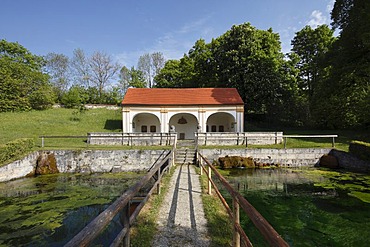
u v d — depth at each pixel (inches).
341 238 224.5
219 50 1216.8
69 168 562.9
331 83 774.5
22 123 978.1
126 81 2041.1
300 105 1250.0
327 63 799.1
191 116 991.6
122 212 115.8
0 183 449.7
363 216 275.6
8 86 1153.4
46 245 218.7
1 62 1203.2
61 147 641.0
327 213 286.8
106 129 1022.4
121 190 400.2
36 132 893.2
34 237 233.9
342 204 316.5
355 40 682.2
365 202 323.0
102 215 72.8
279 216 279.6
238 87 1147.3
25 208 312.5
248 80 1115.3
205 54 1339.8
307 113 1229.1
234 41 1173.1
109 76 1969.7
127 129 860.6
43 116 1130.0
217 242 159.8
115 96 1786.4
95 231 60.8
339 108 982.4
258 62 1112.8
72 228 253.6
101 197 359.9
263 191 385.7
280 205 318.0
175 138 698.2
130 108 863.7
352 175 485.1
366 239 221.9
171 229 180.5
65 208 312.8
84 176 516.1
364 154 520.4
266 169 561.0
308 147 641.0
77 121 1116.5
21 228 253.3
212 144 719.7
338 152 583.5
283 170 549.3
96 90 1846.7
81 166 567.5
